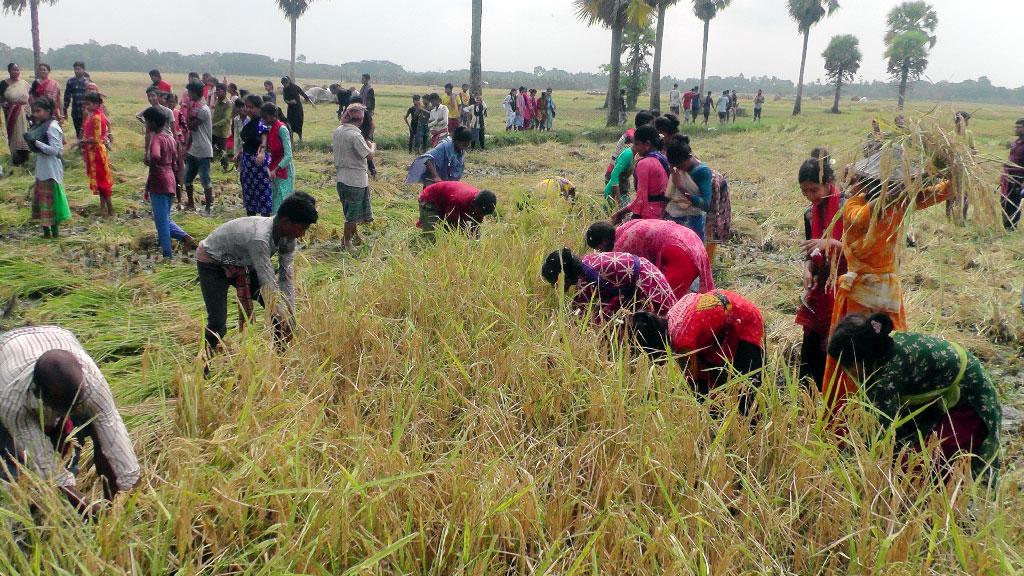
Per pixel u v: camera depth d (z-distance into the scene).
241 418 3.62
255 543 3.21
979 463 3.80
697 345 4.51
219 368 4.52
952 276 8.10
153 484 3.56
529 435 3.96
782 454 3.86
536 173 16.72
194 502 3.14
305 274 7.14
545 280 5.73
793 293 7.58
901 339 3.81
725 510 3.32
